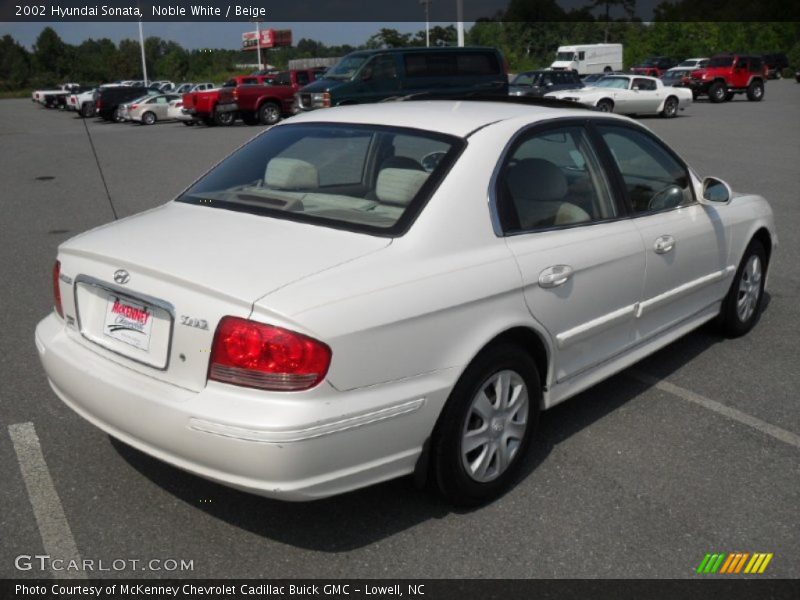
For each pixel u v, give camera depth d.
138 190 12.88
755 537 3.18
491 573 2.94
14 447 3.81
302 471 2.70
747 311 5.47
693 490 3.52
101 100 33.81
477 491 3.30
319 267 2.87
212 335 2.73
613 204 4.01
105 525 3.19
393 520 3.27
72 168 16.00
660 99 26.47
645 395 4.55
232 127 28.00
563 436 4.03
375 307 2.81
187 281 2.80
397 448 2.96
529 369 3.44
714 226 4.73
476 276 3.14
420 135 3.55
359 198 3.39
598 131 4.05
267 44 64.19
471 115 3.73
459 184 3.26
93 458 3.71
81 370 3.09
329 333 2.69
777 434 4.08
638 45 66.50
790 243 8.36
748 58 34.53
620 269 3.89
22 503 3.34
